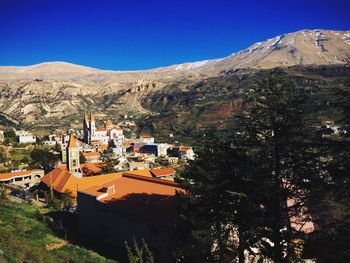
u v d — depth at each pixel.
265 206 23.11
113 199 40.84
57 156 116.75
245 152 24.42
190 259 26.67
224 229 26.45
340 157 18.08
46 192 62.56
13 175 84.00
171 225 30.94
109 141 191.12
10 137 156.50
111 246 37.72
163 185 41.06
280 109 21.38
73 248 31.38
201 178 26.92
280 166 21.59
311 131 21.20
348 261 16.67
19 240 27.39
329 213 20.81
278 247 21.41
